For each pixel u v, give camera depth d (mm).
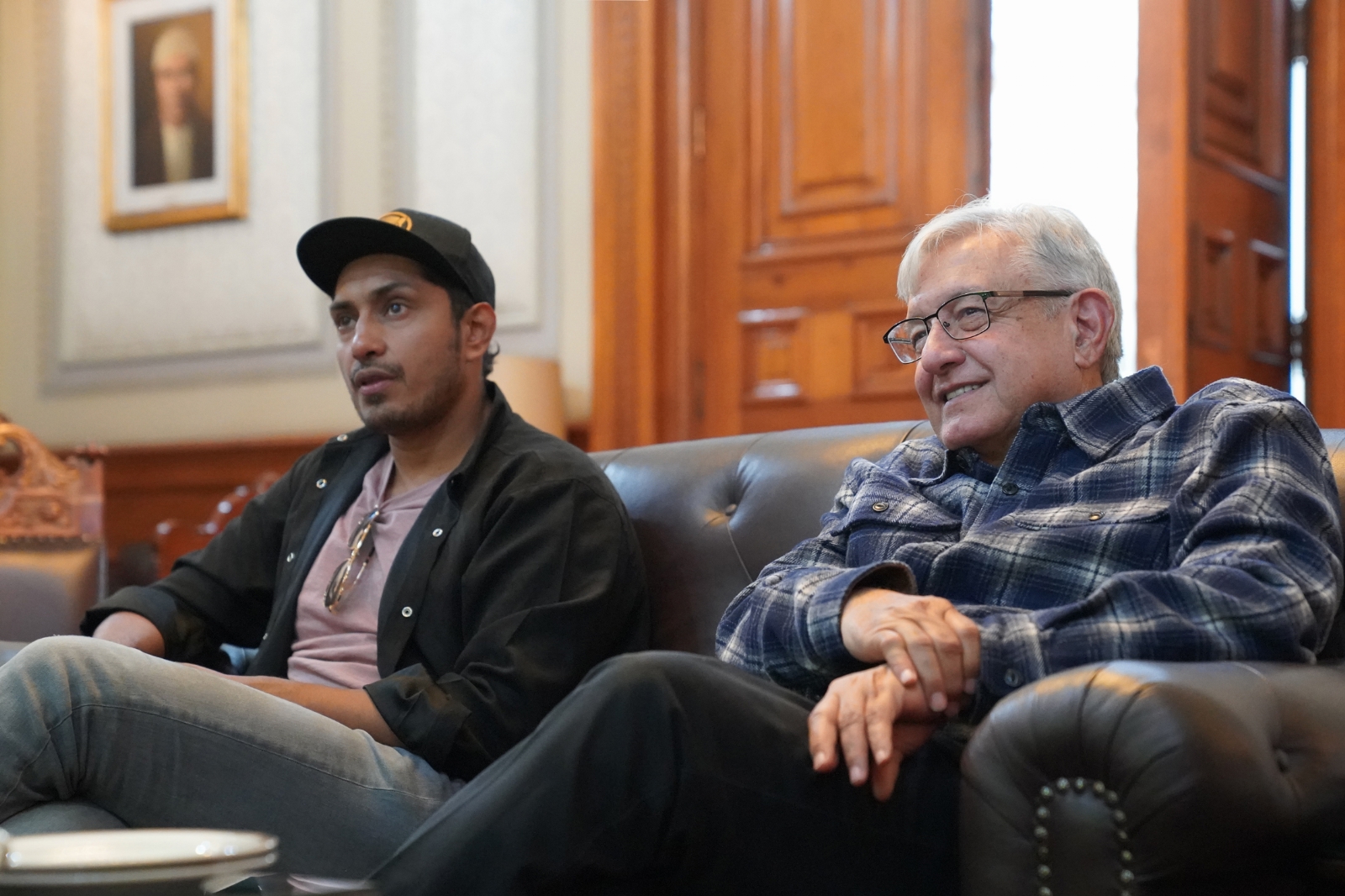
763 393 4199
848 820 1192
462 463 1898
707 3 4328
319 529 2020
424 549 1850
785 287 4188
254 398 4914
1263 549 1249
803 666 1367
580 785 1134
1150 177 3479
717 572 1898
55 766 1344
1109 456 1488
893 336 1685
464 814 1149
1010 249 1575
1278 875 1067
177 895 828
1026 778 1044
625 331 4297
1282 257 3893
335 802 1471
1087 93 4598
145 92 5148
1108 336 1593
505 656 1665
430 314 1979
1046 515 1461
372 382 1960
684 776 1143
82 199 5258
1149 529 1391
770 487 1910
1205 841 977
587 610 1729
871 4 4105
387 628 1820
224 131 4988
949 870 1229
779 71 4227
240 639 2129
